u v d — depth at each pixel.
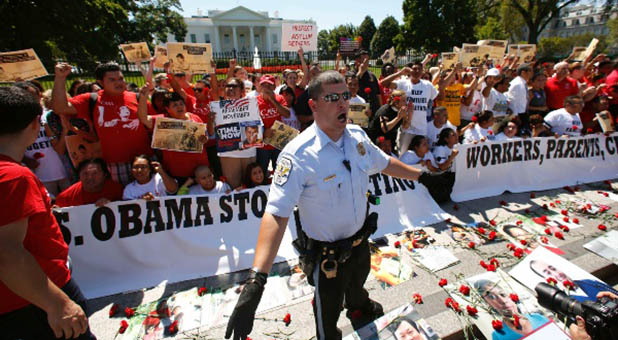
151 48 36.16
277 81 8.41
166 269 3.04
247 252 3.21
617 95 5.95
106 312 2.59
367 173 1.81
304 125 4.67
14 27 16.44
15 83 3.46
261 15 57.81
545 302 2.24
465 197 4.49
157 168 3.15
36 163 3.89
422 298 2.61
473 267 3.02
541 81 5.79
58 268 1.59
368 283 2.82
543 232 3.58
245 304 1.29
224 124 3.39
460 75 6.06
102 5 19.88
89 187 2.97
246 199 3.35
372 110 5.48
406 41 37.75
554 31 69.62
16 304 1.50
